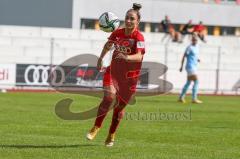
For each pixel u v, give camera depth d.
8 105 66.06
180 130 47.84
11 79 94.25
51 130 45.44
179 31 120.50
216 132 47.38
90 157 33.47
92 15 125.38
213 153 36.44
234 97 99.12
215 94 105.25
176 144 40.09
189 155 35.38
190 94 101.88
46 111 60.12
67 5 124.44
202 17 134.38
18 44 105.56
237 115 63.41
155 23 130.50
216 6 135.50
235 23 137.38
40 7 124.12
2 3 122.94
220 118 59.34
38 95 84.62
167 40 118.75
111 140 37.44
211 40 121.56
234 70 106.50
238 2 140.12
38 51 103.56
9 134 42.12
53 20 124.31
